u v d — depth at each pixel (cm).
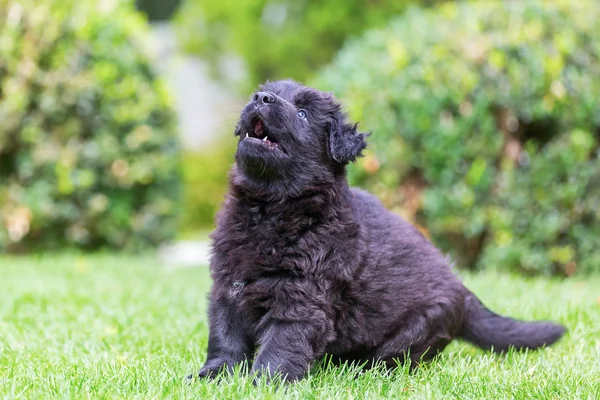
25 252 1232
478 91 996
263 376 436
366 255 496
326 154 508
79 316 673
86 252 1257
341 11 2197
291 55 2258
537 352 570
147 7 2645
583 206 1005
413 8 1148
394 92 1016
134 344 577
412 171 1030
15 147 1191
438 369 512
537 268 1004
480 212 996
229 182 513
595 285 912
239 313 475
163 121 1295
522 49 1003
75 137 1198
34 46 1170
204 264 1179
